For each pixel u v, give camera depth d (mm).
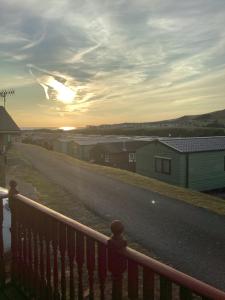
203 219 13336
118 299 2969
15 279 5262
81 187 20609
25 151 55625
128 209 14891
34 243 4629
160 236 11055
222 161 31781
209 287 2127
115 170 30641
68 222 3707
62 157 45750
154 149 33031
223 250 9812
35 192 17859
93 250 3363
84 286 6324
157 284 6234
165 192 19250
